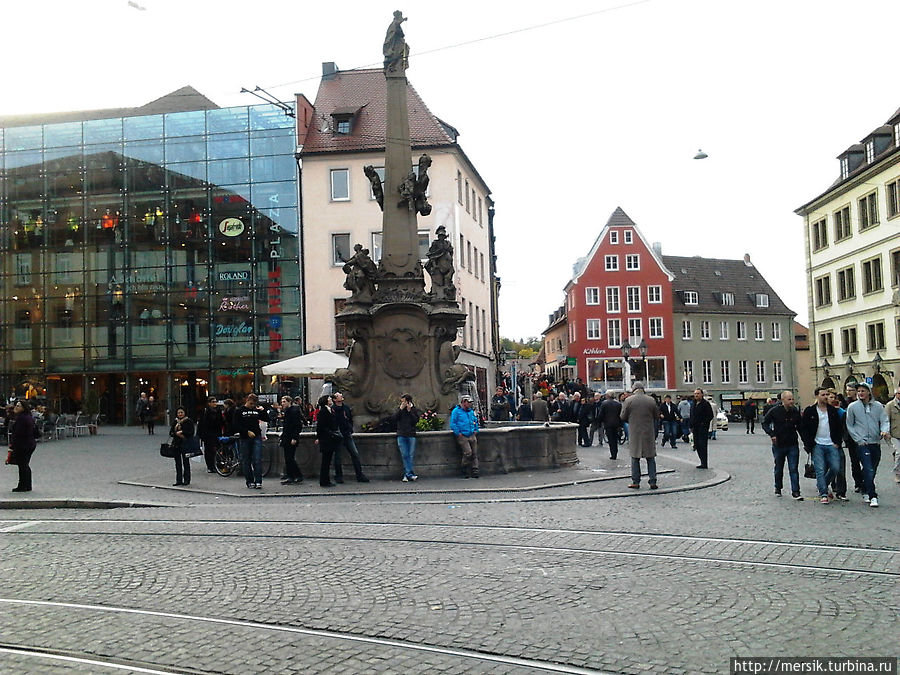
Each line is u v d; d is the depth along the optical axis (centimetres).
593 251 7669
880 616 699
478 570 899
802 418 1453
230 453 1984
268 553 1018
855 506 1362
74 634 683
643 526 1173
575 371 7669
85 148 4909
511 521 1231
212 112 4841
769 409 1512
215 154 4828
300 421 1786
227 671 588
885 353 4978
